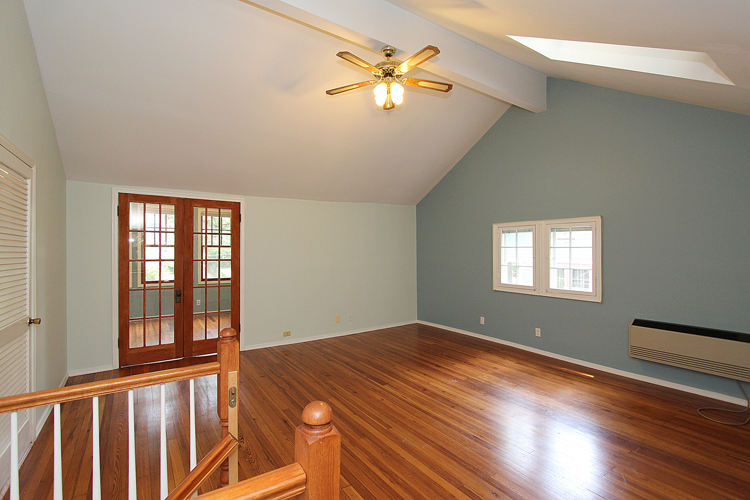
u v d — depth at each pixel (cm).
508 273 528
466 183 585
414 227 686
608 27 207
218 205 500
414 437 277
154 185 452
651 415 308
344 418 308
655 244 375
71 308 409
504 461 246
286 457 252
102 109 336
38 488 218
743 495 210
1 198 215
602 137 416
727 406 321
